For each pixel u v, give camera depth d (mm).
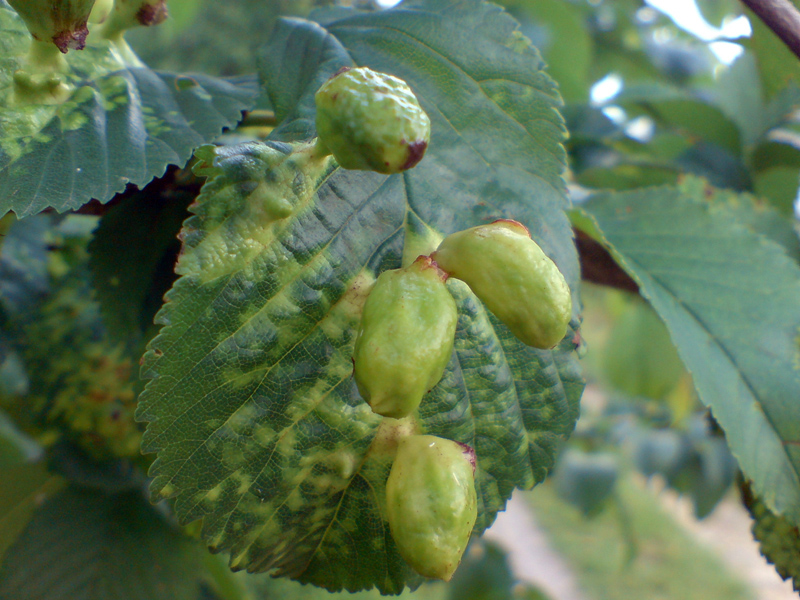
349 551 102
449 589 312
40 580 145
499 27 113
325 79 108
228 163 90
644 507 1038
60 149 100
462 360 102
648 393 347
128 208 124
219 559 166
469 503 85
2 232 117
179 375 88
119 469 159
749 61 245
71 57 109
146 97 110
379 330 80
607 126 239
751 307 139
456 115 108
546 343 84
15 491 165
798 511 121
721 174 229
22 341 147
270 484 95
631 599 794
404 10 118
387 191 100
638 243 154
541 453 105
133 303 122
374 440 98
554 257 104
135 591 147
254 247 90
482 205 104
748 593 816
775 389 130
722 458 364
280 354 92
